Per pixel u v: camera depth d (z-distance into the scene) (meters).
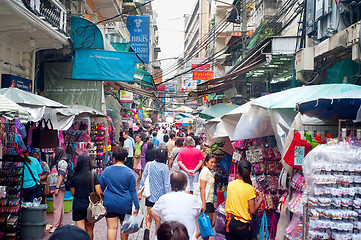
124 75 13.40
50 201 9.02
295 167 5.01
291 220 5.19
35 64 12.93
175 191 4.19
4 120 6.87
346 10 9.20
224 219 6.18
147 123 39.41
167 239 2.57
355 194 4.48
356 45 7.97
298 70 10.51
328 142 4.75
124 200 5.61
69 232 2.01
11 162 6.71
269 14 19.84
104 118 13.79
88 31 13.21
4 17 9.00
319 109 5.29
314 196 4.45
